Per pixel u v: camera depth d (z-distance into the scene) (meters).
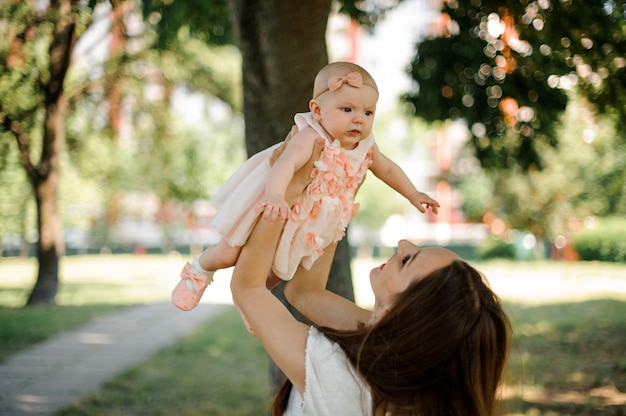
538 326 10.05
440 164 42.25
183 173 18.50
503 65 7.61
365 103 2.24
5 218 20.80
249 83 4.73
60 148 14.05
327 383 1.85
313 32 4.61
